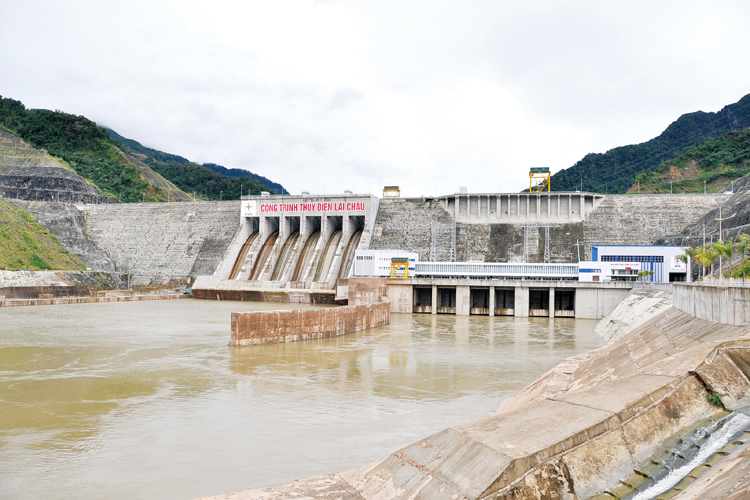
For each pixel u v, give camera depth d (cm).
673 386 1514
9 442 2645
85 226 15862
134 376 4144
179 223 15150
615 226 12144
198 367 4500
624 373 2909
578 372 3581
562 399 1567
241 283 12656
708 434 1350
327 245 13500
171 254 14425
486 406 3391
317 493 1364
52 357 4931
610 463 1257
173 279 13725
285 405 3356
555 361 5059
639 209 12338
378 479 1375
